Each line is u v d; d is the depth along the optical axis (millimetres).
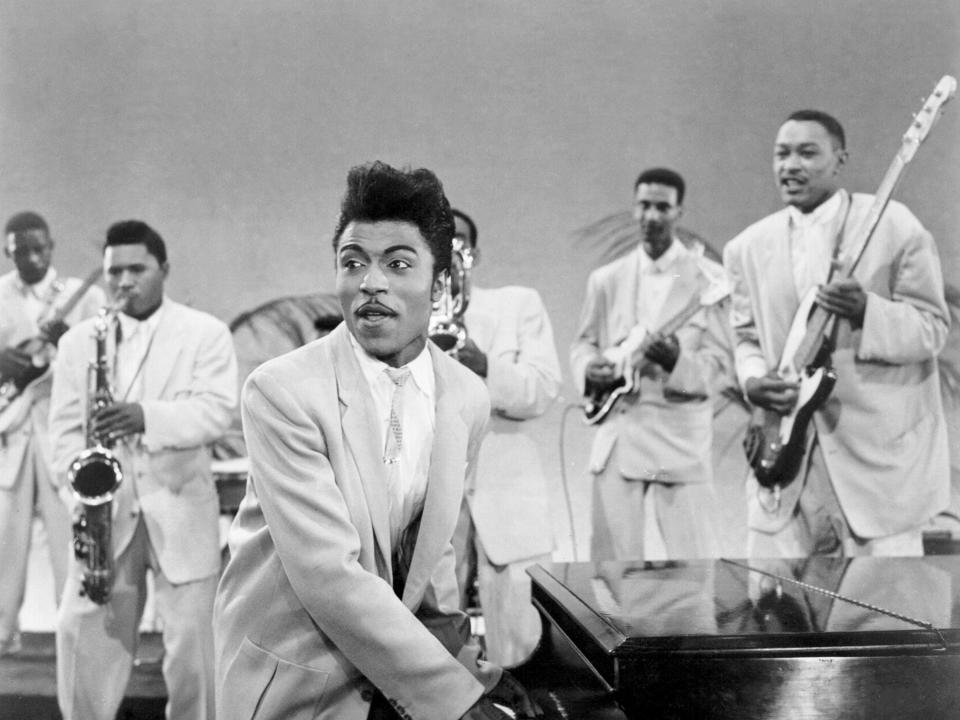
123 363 3777
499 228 3893
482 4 3965
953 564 2461
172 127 3914
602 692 1604
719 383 3844
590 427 3820
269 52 3949
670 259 3887
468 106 3941
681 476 3811
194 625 3678
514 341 3816
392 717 1492
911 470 3811
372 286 1425
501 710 1441
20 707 3674
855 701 1480
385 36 3957
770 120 3926
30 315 3801
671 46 3953
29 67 3916
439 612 1606
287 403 1413
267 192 3912
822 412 3824
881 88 3932
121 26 3932
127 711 3654
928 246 3863
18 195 3871
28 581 3730
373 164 1472
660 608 1752
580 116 3936
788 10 3959
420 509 1562
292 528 1380
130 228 3855
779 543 3789
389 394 1506
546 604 2160
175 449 3732
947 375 3857
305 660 1443
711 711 1473
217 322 3850
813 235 3871
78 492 3629
